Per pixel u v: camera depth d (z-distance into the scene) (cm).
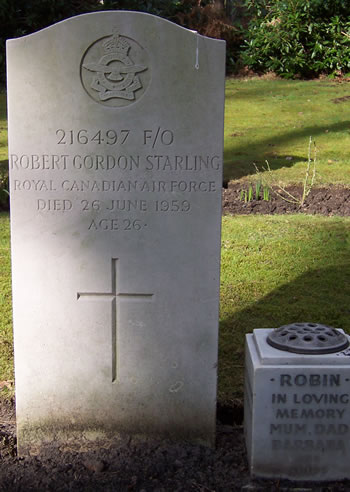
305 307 230
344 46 687
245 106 577
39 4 660
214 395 174
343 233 284
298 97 605
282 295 238
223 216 310
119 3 691
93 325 172
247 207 325
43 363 174
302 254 266
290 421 162
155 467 168
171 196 168
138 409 175
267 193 333
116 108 165
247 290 241
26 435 176
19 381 175
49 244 170
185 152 166
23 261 171
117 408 175
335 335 166
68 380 175
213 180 167
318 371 160
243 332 217
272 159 416
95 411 176
